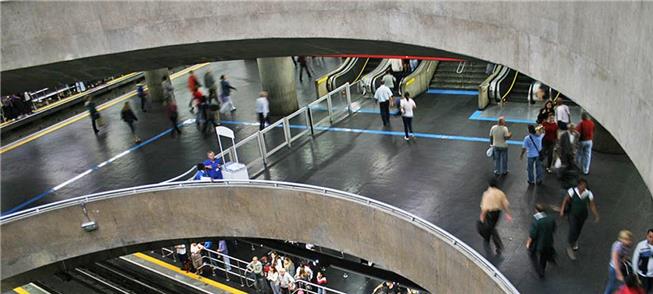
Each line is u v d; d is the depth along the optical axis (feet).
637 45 18.45
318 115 62.18
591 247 37.37
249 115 71.67
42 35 44.60
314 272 65.05
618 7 20.25
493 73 65.67
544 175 47.16
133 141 68.49
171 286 67.72
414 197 47.34
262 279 61.62
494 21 30.63
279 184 49.03
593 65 22.76
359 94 70.18
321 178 52.44
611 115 21.30
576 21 24.08
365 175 51.83
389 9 35.91
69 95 87.71
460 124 59.62
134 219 53.67
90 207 52.34
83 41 45.06
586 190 34.83
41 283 74.33
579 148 45.50
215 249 70.44
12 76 46.96
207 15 42.11
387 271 52.39
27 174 63.67
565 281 34.94
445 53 41.50
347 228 46.88
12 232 51.31
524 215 42.16
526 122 57.88
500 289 32.71
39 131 76.59
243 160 57.57
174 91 84.79
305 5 38.81
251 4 40.52
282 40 41.34
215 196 51.83
